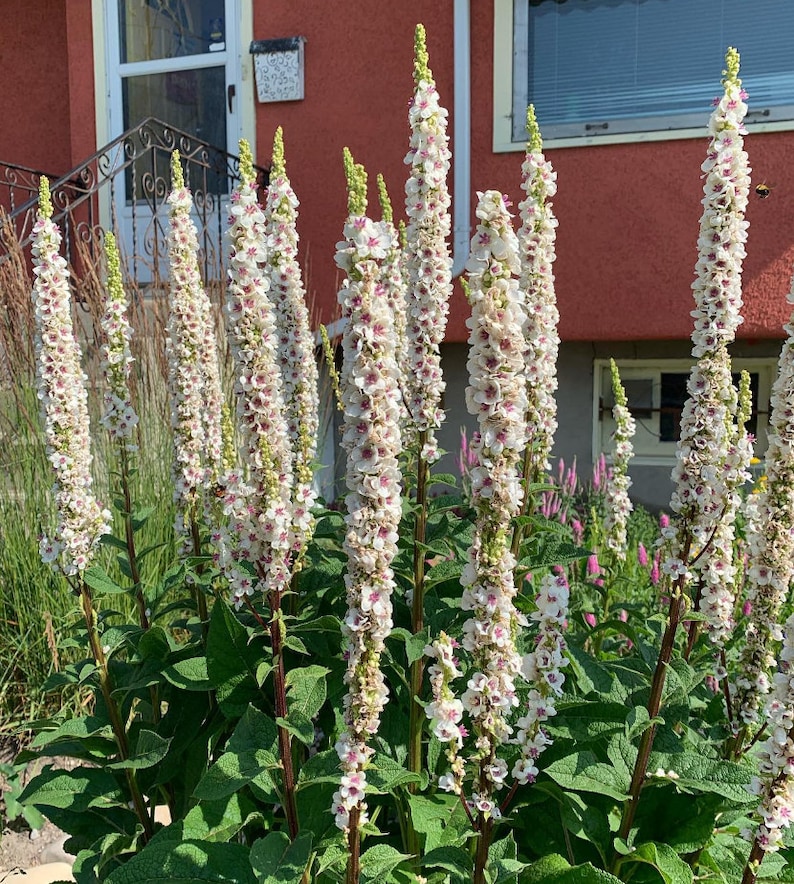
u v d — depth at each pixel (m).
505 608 1.63
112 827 2.59
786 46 6.13
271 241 2.72
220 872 1.94
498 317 1.57
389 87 6.97
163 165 7.80
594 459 7.16
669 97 6.40
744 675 2.33
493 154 6.75
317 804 2.17
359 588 1.64
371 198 7.11
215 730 2.51
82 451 2.46
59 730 2.44
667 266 6.44
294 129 7.26
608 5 6.44
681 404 7.06
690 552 2.28
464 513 3.44
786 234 6.17
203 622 2.64
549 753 2.30
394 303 2.93
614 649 3.37
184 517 2.78
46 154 8.84
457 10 6.59
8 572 4.10
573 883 1.87
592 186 6.55
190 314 2.69
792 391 2.02
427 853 1.88
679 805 2.25
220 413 2.79
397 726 2.42
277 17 7.21
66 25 8.45
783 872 2.17
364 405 1.60
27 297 4.87
